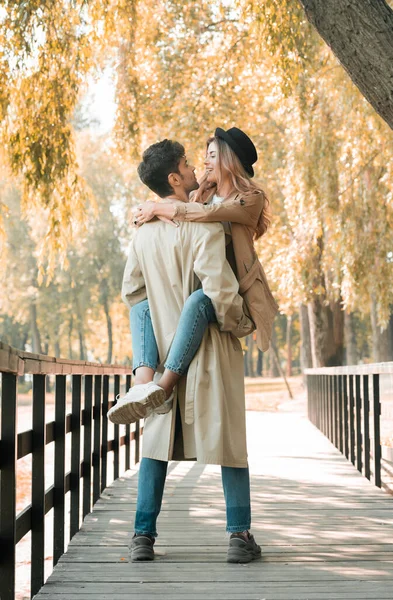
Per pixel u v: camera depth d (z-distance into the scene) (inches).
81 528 172.2
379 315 452.4
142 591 118.2
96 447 211.8
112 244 1486.2
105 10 337.4
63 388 149.4
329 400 410.9
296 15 313.4
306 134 464.4
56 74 336.2
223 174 133.5
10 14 320.2
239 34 568.4
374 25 164.2
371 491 233.6
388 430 220.4
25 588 215.6
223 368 126.9
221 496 224.8
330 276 656.4
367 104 408.5
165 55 584.1
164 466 136.3
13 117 341.7
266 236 759.7
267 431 480.1
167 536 161.2
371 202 443.2
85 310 1608.0
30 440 123.0
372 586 121.0
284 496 224.4
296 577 126.3
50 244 350.9
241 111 619.8
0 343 87.1
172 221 129.5
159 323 129.6
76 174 349.7
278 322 1942.7
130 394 119.2
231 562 135.6
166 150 137.7
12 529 100.1
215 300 123.2
